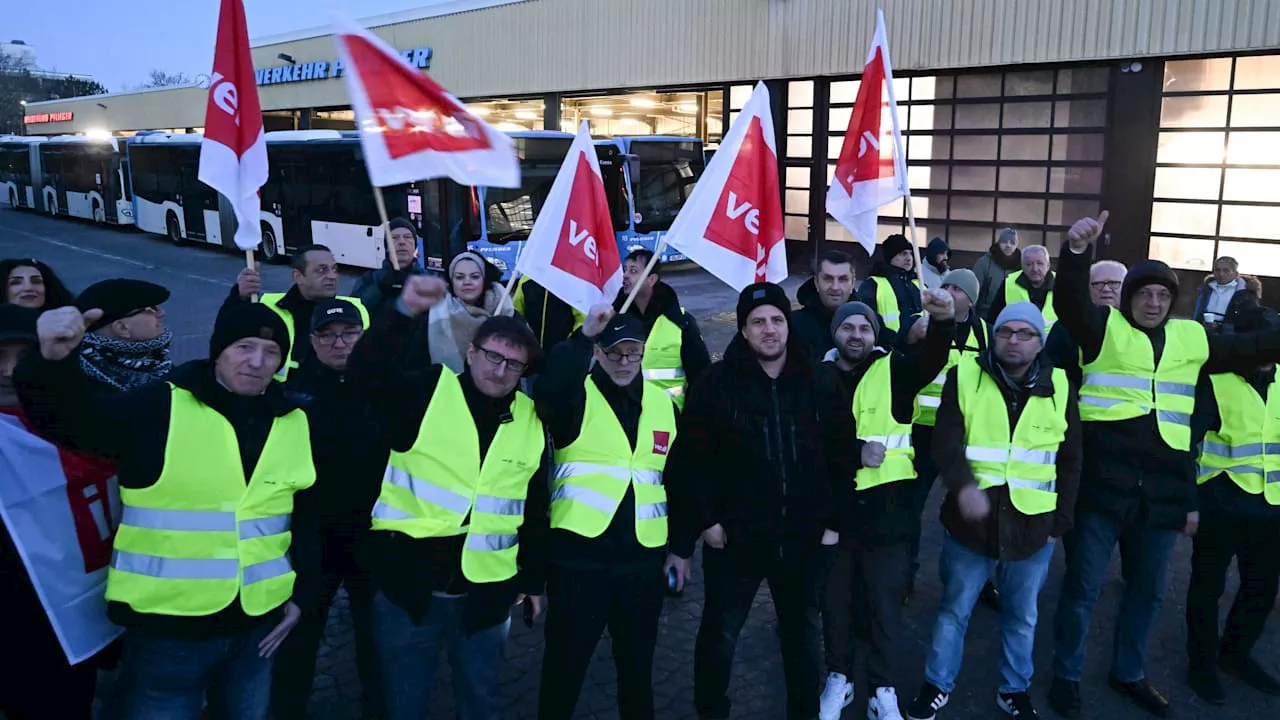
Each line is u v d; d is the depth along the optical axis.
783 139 19.33
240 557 2.79
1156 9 13.95
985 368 3.78
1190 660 4.27
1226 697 4.20
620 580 3.31
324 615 3.63
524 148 15.84
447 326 3.43
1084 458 4.04
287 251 21.06
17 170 37.69
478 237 15.42
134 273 20.12
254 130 4.02
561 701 3.34
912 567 5.16
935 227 17.47
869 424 4.02
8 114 82.88
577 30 22.67
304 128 32.78
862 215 4.34
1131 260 14.91
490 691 3.23
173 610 2.71
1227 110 13.72
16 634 2.95
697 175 18.52
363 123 3.33
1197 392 4.14
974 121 16.58
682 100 22.27
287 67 32.38
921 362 3.80
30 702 3.02
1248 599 4.26
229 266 21.44
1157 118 14.37
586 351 3.23
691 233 4.06
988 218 16.72
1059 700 4.07
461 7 25.66
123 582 2.72
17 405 2.92
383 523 3.07
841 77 18.14
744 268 4.18
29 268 4.29
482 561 3.10
